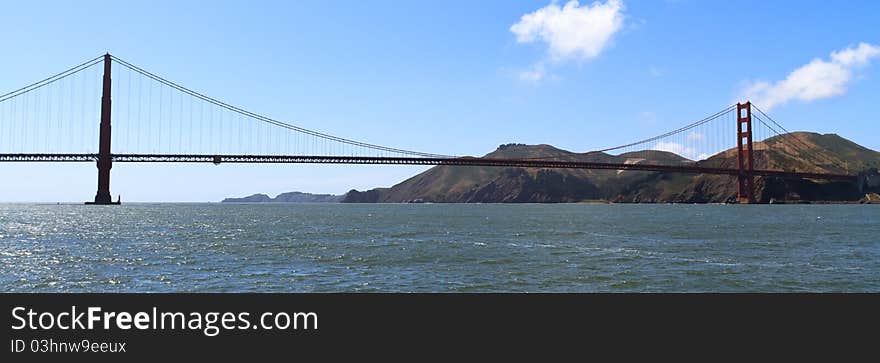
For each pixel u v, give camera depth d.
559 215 119.81
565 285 25.80
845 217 101.69
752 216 108.25
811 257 35.94
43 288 25.39
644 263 32.84
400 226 71.88
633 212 139.75
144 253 37.91
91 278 27.83
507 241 47.94
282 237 51.81
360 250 39.94
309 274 28.94
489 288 25.16
